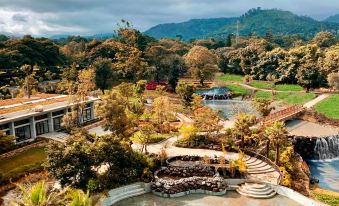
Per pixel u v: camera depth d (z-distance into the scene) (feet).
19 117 208.03
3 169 175.22
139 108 243.40
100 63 413.80
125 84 318.45
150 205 144.97
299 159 212.02
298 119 299.79
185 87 315.58
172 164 179.32
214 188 156.35
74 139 160.35
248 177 167.73
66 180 144.77
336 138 245.65
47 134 230.27
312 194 157.17
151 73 471.62
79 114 257.75
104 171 167.94
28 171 168.25
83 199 95.30
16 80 380.17
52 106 244.22
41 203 88.79
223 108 369.50
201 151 200.95
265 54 550.77
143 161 169.37
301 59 480.23
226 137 211.00
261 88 468.34
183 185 157.17
